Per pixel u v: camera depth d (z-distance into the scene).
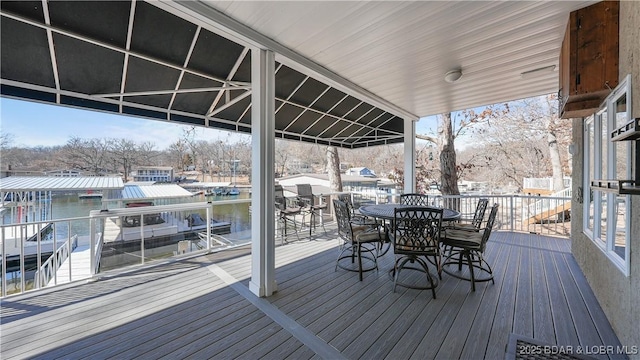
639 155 1.75
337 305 2.61
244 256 4.15
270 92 2.84
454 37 2.75
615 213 2.29
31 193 7.12
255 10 2.31
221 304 2.63
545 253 4.25
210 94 4.09
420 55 3.14
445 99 4.74
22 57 2.73
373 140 7.62
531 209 8.02
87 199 10.80
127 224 5.75
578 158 3.59
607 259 2.36
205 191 13.32
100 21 2.51
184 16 2.26
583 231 3.30
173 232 6.14
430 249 2.87
